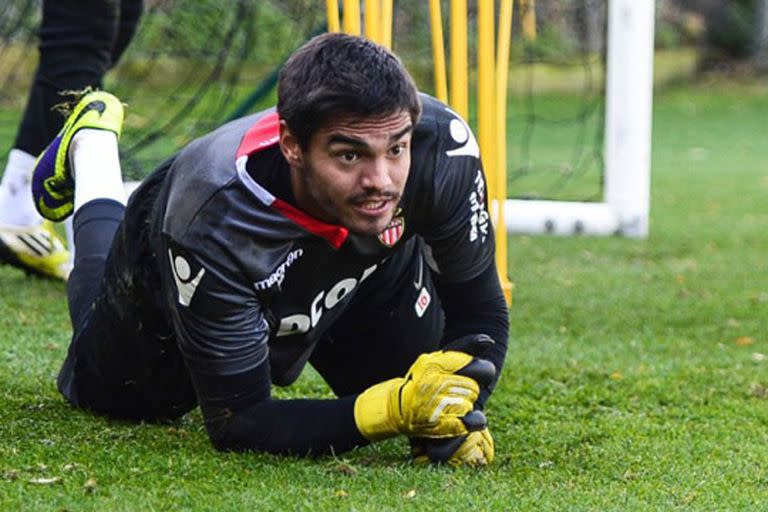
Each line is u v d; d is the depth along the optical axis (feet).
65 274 54.34
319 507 25.64
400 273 31.60
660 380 41.65
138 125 108.37
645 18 67.00
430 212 28.04
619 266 66.44
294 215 26.66
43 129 50.70
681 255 70.33
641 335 49.78
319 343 32.89
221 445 29.27
